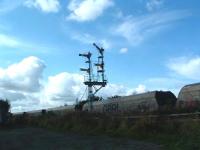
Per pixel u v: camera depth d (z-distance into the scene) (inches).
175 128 1066.7
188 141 857.5
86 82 2335.1
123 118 1374.3
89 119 1578.5
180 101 1473.9
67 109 2443.4
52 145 1008.2
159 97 1601.9
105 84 2379.4
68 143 1043.9
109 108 1935.3
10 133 1578.5
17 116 2655.0
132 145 932.0
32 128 1952.5
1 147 1005.2
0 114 2315.5
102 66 2379.4
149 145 919.7
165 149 838.5
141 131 1158.3
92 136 1245.7
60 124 1764.3
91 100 2204.7
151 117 1231.5
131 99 1768.0
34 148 952.3
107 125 1378.0
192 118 1109.7
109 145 950.4
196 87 1466.5
